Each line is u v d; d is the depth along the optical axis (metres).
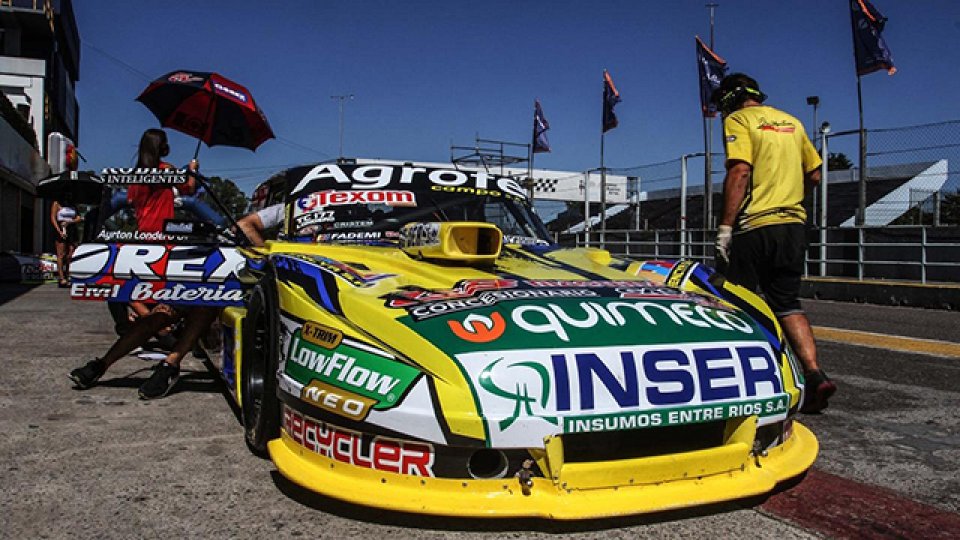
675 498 1.97
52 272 12.05
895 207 12.45
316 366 2.16
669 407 2.02
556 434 1.92
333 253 2.91
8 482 2.41
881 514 2.24
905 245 11.09
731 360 2.18
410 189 3.74
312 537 2.01
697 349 2.15
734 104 3.66
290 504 2.24
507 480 1.95
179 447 2.81
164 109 5.62
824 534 2.09
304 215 3.54
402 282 2.49
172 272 3.47
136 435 2.96
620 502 1.93
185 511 2.18
